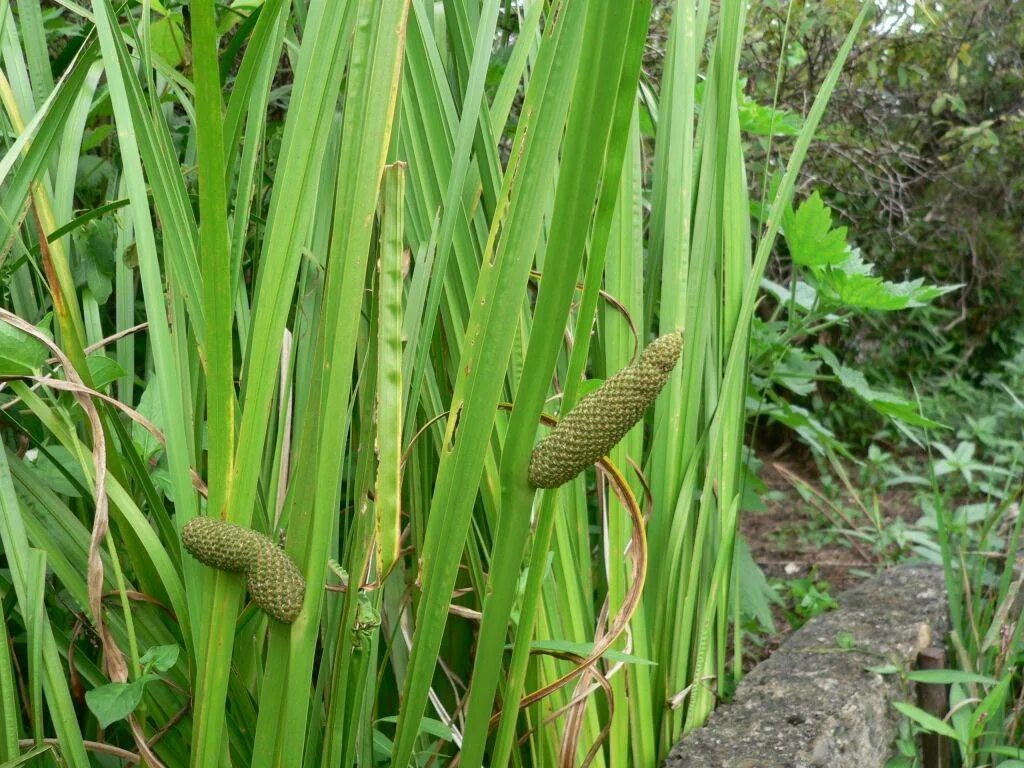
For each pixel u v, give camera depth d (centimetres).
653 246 68
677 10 62
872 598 99
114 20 39
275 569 37
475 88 46
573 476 37
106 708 41
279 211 36
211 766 40
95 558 42
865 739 75
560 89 36
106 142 78
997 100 218
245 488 37
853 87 171
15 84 55
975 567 99
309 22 39
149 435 52
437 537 43
